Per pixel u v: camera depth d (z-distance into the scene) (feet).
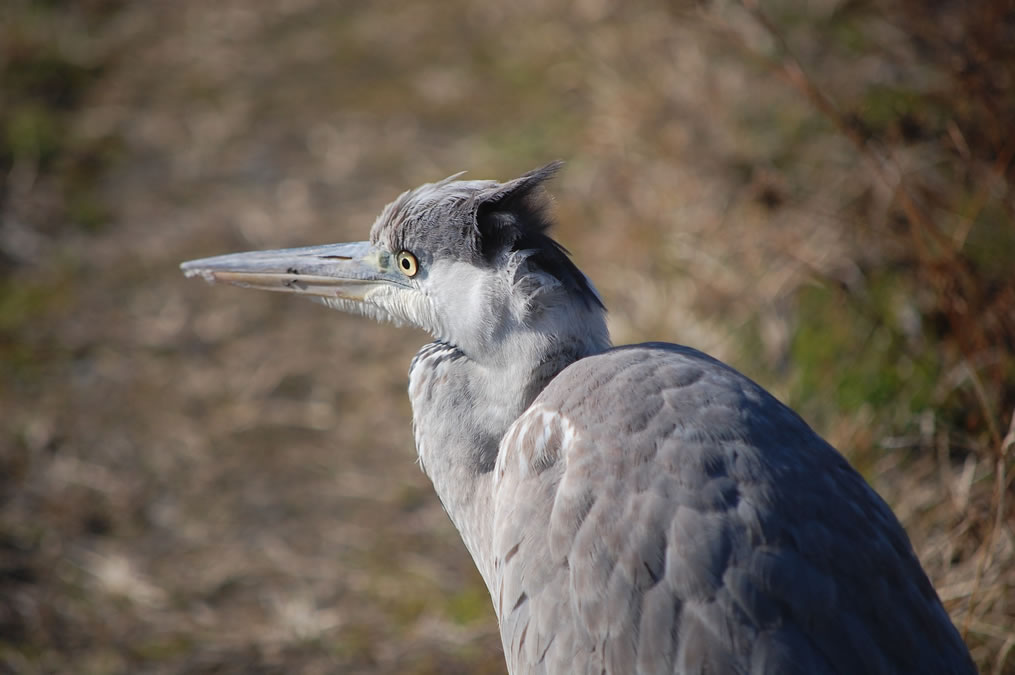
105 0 62.64
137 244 46.16
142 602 31.42
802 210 35.04
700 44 44.68
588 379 18.97
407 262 22.31
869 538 16.69
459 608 30.58
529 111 50.39
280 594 31.63
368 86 54.90
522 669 18.10
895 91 37.88
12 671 29.01
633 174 42.50
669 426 17.52
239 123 53.06
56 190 49.01
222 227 46.60
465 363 21.63
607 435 17.88
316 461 36.40
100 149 51.60
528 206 20.95
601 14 52.80
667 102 43.55
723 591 16.05
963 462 28.81
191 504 34.88
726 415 17.54
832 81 41.27
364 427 37.60
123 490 35.24
